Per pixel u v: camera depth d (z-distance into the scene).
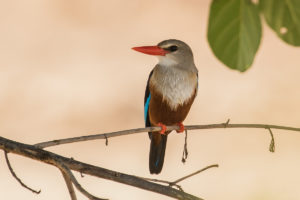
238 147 12.88
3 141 4.11
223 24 2.81
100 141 12.98
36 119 13.56
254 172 11.95
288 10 2.82
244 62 2.81
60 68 15.85
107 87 15.11
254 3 2.82
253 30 2.82
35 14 18.80
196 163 12.23
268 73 16.03
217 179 11.77
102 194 11.03
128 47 17.12
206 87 15.30
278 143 13.02
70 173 3.88
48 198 10.92
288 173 12.05
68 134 12.99
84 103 14.34
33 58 16.33
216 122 13.67
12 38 17.30
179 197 4.05
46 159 4.06
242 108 14.30
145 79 15.57
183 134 13.27
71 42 17.25
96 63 16.22
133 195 11.14
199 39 17.48
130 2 19.81
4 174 11.48
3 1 19.59
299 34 2.83
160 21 18.52
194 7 19.41
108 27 18.16
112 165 12.06
